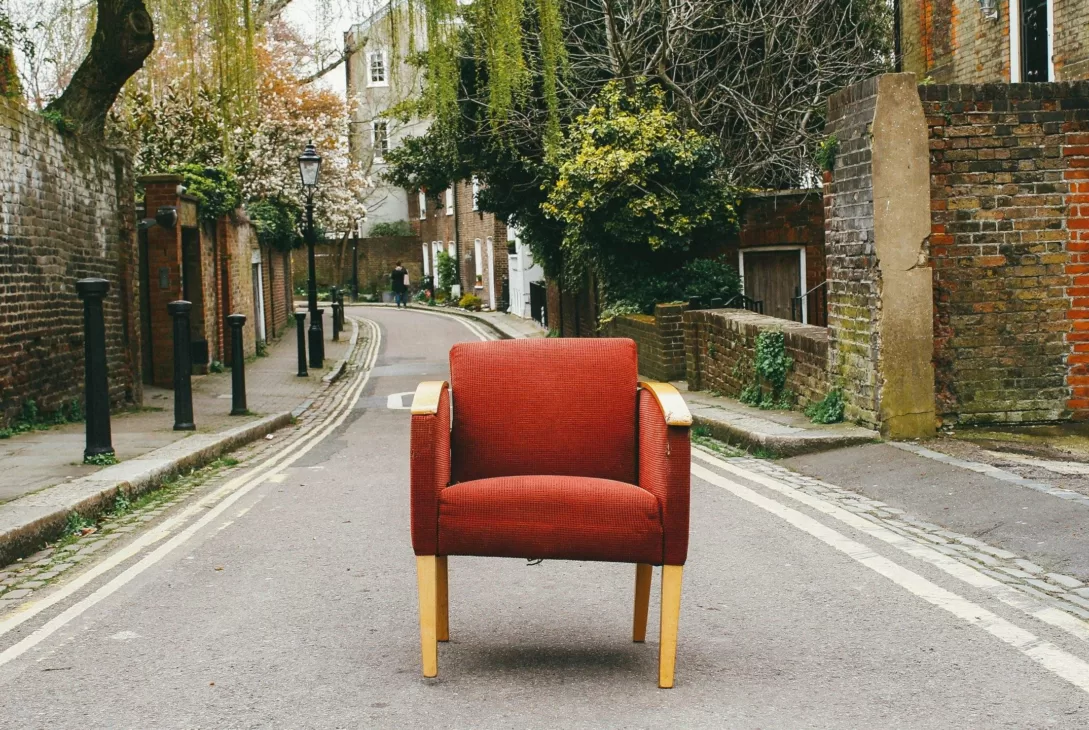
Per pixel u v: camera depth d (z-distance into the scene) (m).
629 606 5.25
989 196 9.70
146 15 13.73
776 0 20.27
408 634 4.79
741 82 20.83
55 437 11.17
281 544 6.77
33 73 15.30
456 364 4.77
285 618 5.07
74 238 13.53
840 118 10.27
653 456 4.29
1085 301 9.80
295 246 36.75
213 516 7.80
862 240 9.84
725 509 7.55
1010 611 4.92
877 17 20.75
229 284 23.80
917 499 7.55
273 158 32.84
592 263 21.28
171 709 3.88
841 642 4.55
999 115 9.64
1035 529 6.41
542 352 4.77
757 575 5.73
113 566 6.24
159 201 19.31
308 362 25.16
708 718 3.70
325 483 9.30
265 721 3.74
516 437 4.71
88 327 9.38
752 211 19.47
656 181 19.03
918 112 9.47
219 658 4.47
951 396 9.83
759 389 12.81
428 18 13.70
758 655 4.42
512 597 5.43
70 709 3.90
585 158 18.81
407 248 58.69
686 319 15.62
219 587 5.69
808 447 9.73
